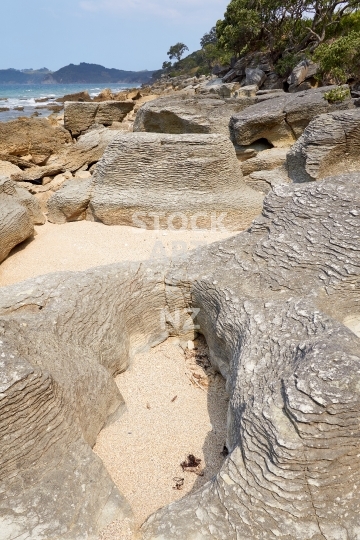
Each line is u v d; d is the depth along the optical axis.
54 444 3.51
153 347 5.91
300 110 12.28
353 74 18.66
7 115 33.81
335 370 3.30
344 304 4.72
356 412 3.10
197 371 5.50
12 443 3.26
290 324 4.27
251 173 11.11
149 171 8.99
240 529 2.97
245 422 3.43
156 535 3.04
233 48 26.89
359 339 3.88
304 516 2.94
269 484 3.02
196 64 74.44
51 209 9.59
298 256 5.19
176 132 15.12
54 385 3.67
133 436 4.50
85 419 4.11
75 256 8.00
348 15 24.16
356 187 5.75
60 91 99.00
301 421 3.07
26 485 3.24
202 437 4.50
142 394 5.10
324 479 2.99
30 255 8.20
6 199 8.63
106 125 19.94
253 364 4.04
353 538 2.85
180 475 4.08
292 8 24.06
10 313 4.69
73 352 4.43
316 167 9.27
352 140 9.25
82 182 9.93
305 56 22.08
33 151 15.71
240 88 21.86
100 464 3.63
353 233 5.11
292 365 3.64
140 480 4.04
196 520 3.09
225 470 3.30
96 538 3.16
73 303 4.87
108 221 9.23
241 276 5.34
